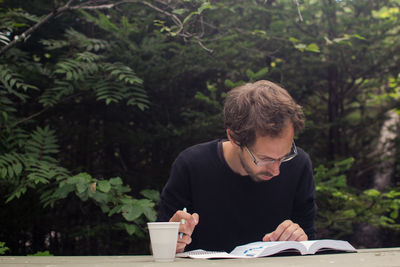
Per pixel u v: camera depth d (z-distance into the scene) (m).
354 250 1.43
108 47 3.49
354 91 5.05
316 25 4.48
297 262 1.10
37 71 3.40
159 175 4.01
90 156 4.29
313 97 5.22
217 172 1.80
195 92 4.16
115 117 4.03
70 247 4.08
